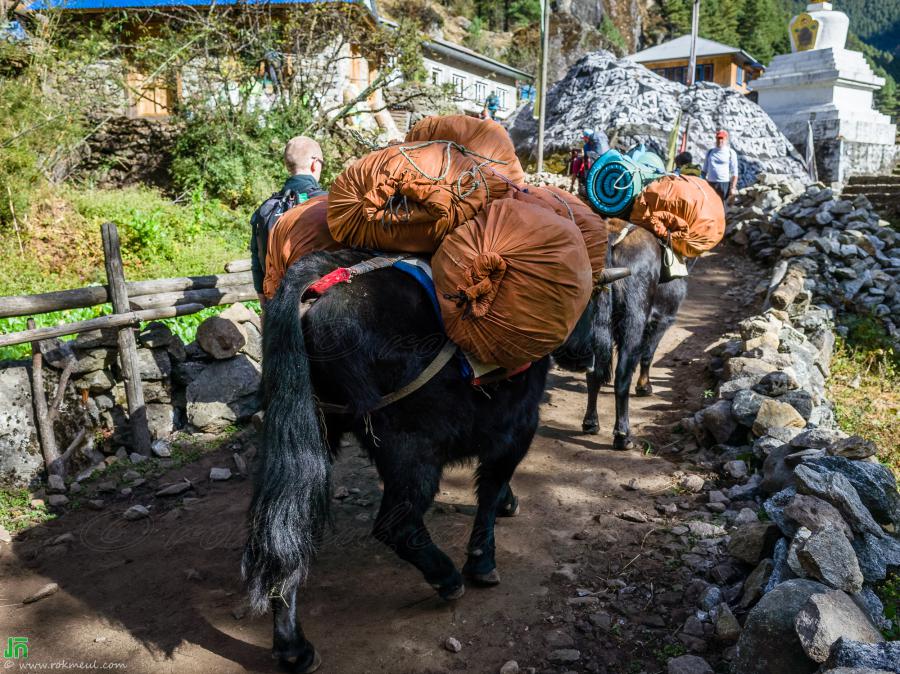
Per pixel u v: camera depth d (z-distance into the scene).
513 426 3.51
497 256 2.96
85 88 13.05
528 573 3.93
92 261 10.57
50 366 5.11
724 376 6.44
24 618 3.56
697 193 5.74
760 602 2.98
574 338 4.46
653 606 3.63
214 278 6.12
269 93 14.91
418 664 3.25
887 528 3.76
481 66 31.86
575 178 12.70
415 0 38.31
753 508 4.50
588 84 18.58
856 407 6.98
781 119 20.20
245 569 2.83
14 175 10.63
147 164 14.93
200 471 5.15
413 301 3.06
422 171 3.14
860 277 9.59
